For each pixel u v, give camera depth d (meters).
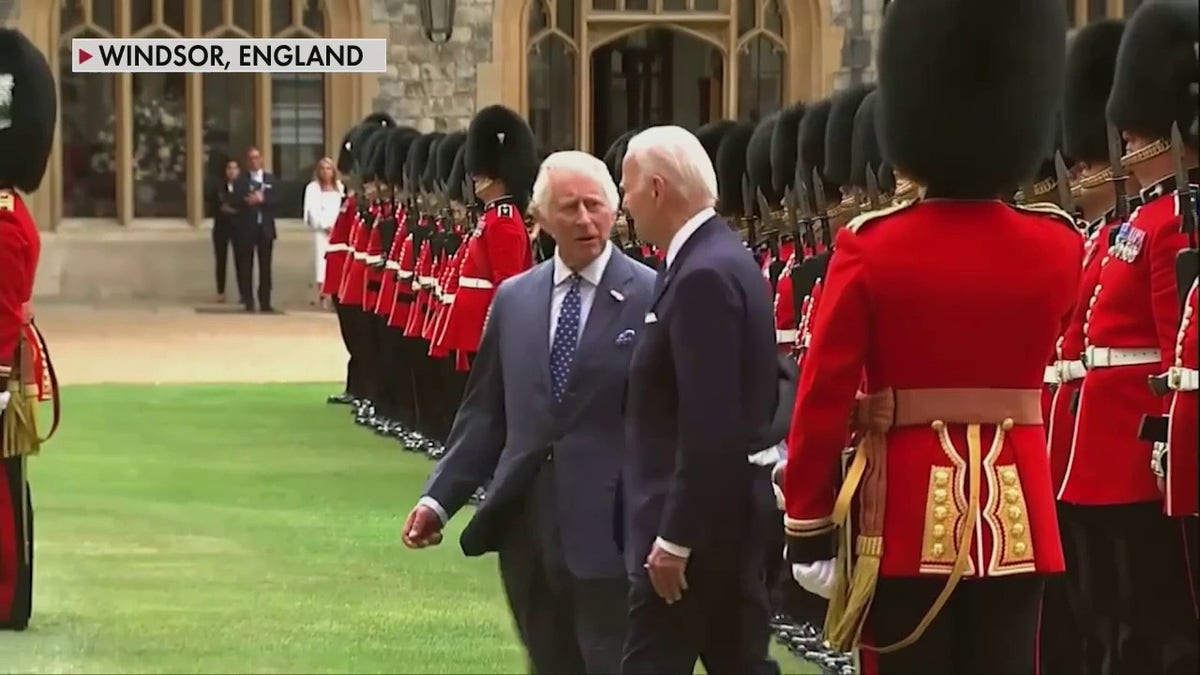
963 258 10.99
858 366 10.98
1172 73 13.35
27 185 18.25
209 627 18.22
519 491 13.48
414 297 30.08
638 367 12.32
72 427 31.19
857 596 10.96
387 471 27.41
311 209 50.31
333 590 19.84
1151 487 13.55
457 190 29.17
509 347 13.69
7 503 17.97
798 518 11.05
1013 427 11.07
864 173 17.50
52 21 50.50
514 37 53.22
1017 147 11.23
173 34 51.53
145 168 52.16
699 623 12.19
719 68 54.78
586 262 13.55
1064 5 11.73
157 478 26.59
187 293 52.16
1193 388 12.00
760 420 12.05
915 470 10.95
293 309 51.59
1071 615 14.58
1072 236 11.39
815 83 53.94
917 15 11.34
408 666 16.78
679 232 12.21
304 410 33.66
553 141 54.38
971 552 10.86
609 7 54.06
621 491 12.79
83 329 45.88
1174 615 13.65
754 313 12.02
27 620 18.16
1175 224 13.02
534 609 13.72
